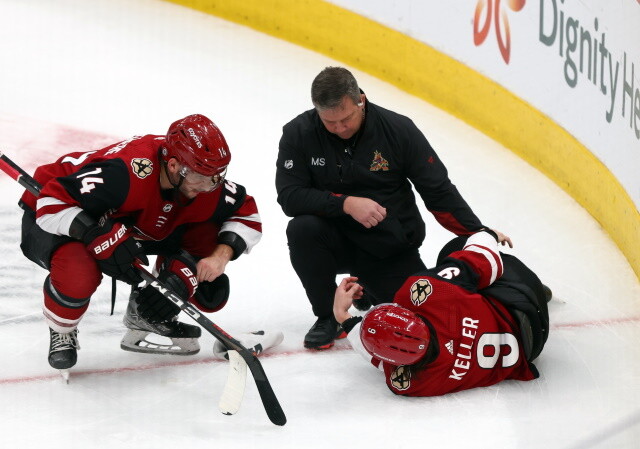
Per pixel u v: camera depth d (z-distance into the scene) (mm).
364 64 23625
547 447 10219
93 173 10578
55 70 21828
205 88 21969
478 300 11156
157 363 12312
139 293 11570
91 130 19125
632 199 14727
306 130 12523
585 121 17203
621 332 13516
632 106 14461
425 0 21812
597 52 16344
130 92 21250
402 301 11406
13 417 10641
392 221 12672
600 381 11898
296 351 12812
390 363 11008
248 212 12117
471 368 11242
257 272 15109
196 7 26781
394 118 12445
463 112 21500
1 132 18297
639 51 14000
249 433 10523
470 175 19047
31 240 11281
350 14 23609
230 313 13867
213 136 10469
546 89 18719
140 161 10766
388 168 12539
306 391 11609
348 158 12484
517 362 11586
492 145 20562
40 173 11461
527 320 11289
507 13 19609
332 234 12703
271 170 18484
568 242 16625
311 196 12484
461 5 20906
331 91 11352
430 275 11227
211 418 10859
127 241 10695
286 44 25031
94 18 25391
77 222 10539
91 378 11742
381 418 10883
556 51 18172
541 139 19234
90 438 10266
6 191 16312
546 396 11453
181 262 11469
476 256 11352
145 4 26844
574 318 13922
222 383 11812
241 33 25516
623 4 14891
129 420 10719
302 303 14281
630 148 14680
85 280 10859
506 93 20094
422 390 11258
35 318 13086
